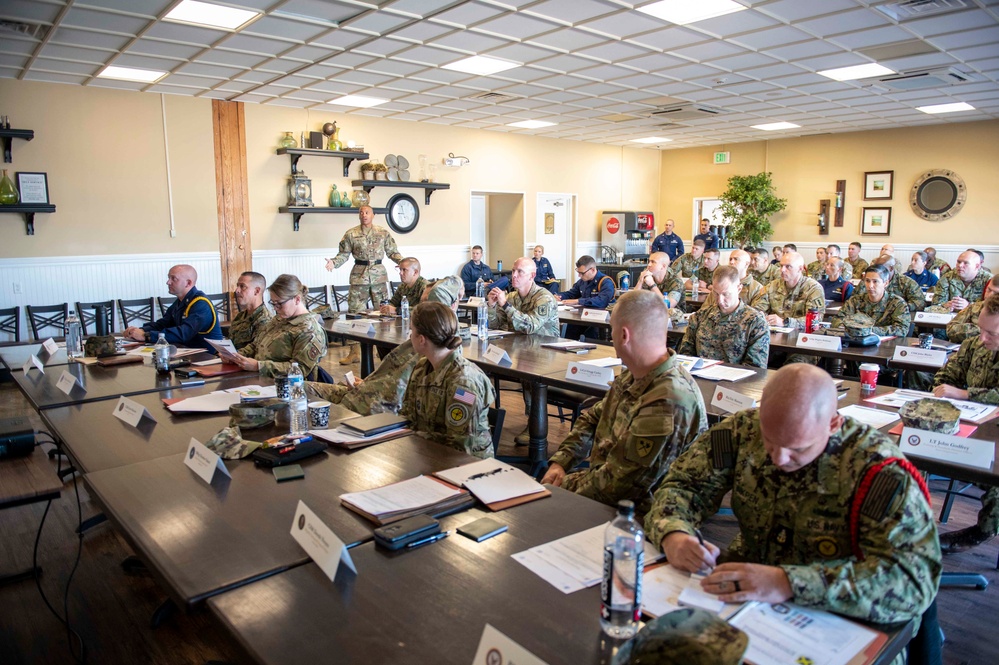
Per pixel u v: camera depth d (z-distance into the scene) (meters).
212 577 1.32
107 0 4.50
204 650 2.25
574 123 9.87
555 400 4.03
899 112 9.19
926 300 7.05
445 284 4.68
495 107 8.54
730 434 1.53
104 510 1.69
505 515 1.62
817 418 1.27
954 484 3.76
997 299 2.73
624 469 1.88
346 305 9.18
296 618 1.18
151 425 2.42
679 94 7.80
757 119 9.66
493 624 1.15
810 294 5.54
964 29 5.31
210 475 1.85
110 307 7.17
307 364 3.49
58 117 6.86
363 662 1.05
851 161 11.18
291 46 5.68
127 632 2.36
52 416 2.55
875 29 5.29
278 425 2.39
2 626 2.39
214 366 3.49
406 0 4.57
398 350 2.97
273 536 1.51
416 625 1.15
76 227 7.07
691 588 1.26
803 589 1.18
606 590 1.14
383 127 9.29
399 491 1.72
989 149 9.93
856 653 1.08
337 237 9.02
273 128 8.31
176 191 7.66
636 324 1.93
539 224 11.61
